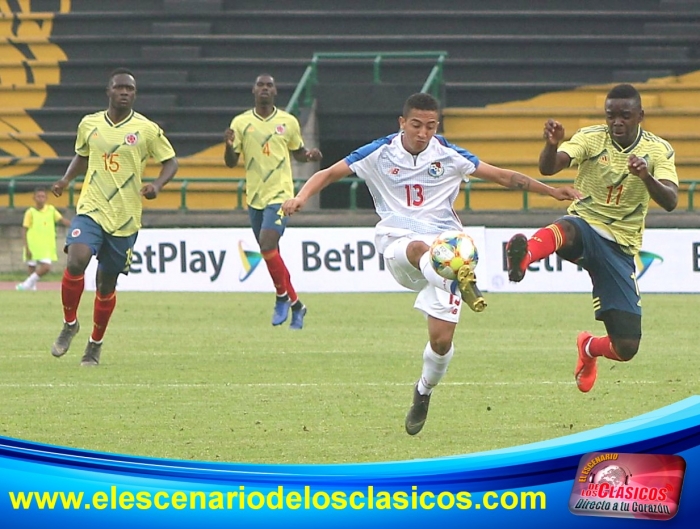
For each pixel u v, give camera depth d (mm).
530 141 76188
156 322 42625
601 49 82562
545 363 30984
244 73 82062
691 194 65562
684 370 29719
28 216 60812
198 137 77312
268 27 85375
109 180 29656
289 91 79750
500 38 82688
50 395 25312
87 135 29781
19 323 41969
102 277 30094
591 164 22938
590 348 23984
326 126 77188
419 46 83125
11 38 84562
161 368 29828
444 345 20250
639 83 79812
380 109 76750
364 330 39906
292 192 40438
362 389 26391
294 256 57750
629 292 23266
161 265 58375
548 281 57094
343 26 85125
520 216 64875
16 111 79750
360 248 57531
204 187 74000
